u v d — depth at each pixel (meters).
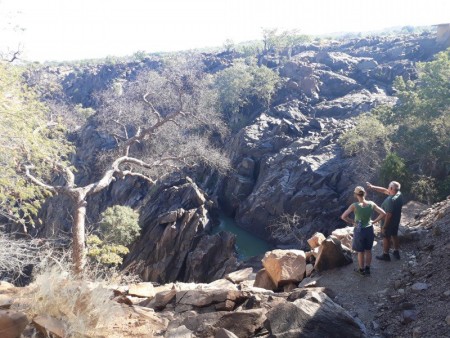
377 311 5.47
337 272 7.07
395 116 39.69
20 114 12.62
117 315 4.19
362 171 39.31
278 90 74.50
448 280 5.49
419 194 28.03
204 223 42.38
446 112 33.88
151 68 152.12
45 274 3.62
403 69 71.75
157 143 51.53
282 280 7.17
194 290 5.70
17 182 12.58
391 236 7.42
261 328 4.22
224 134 55.06
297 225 41.97
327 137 49.06
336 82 72.75
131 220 38.03
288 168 47.22
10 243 9.30
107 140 71.31
